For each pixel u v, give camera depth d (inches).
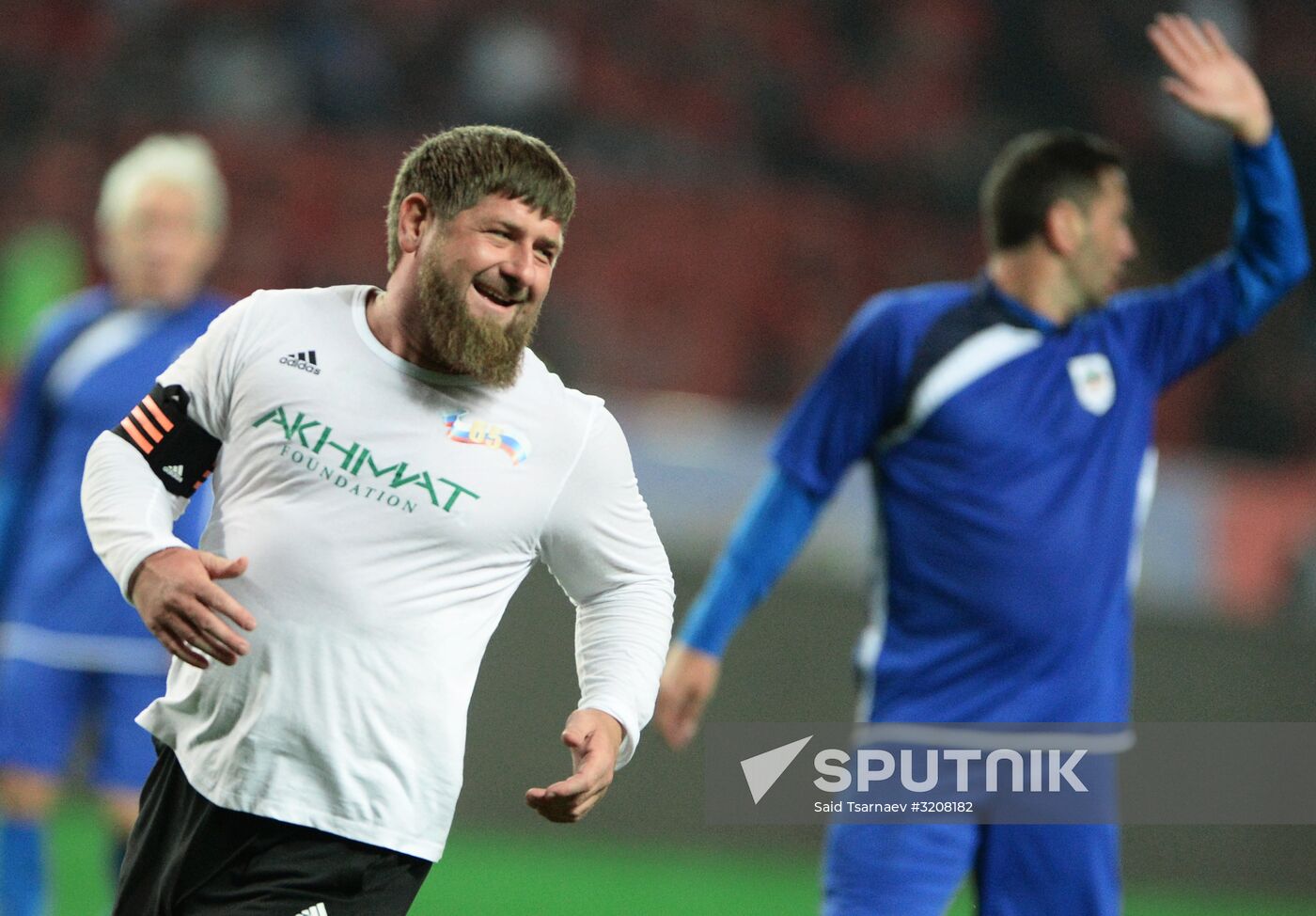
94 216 1854.1
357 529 358.9
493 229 353.1
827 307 2105.1
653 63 2208.4
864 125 2255.2
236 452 367.2
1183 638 1167.0
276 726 356.8
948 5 2337.6
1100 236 549.3
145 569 347.6
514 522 368.5
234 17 1995.6
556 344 1937.7
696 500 1309.1
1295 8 2404.0
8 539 709.9
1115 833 532.4
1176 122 2285.9
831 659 1171.9
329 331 369.1
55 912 876.6
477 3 2110.0
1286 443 1987.0
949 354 542.9
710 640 566.9
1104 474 543.5
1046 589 529.7
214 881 366.3
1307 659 1184.2
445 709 364.5
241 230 1893.5
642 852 1139.9
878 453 556.1
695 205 2076.8
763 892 1042.1
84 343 708.7
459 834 1133.1
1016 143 564.4
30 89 1913.1
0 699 701.9
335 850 362.0
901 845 522.3
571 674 1160.8
